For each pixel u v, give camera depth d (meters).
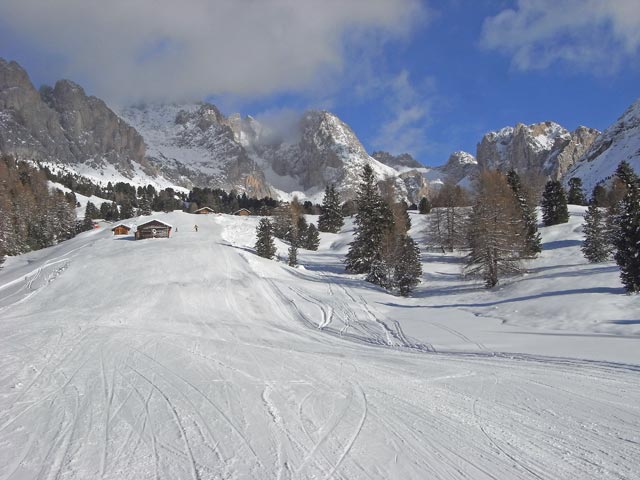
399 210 72.06
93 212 121.06
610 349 13.30
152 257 44.12
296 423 7.48
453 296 33.50
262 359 12.62
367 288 36.56
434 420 7.70
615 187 54.03
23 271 44.91
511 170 50.09
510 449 6.55
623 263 26.16
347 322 23.33
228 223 87.50
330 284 37.22
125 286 32.25
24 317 22.95
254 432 7.08
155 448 6.48
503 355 13.75
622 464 6.06
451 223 58.03
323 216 90.50
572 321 19.09
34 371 10.82
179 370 11.04
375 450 6.48
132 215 125.75
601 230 40.66
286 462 6.07
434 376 10.82
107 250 52.03
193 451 6.39
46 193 112.25
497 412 8.12
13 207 82.75
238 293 30.00
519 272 36.34
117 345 14.34
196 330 19.28
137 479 5.58
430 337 18.34
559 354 13.22
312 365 11.95
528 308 22.83
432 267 48.78
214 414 7.85
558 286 29.73
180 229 76.19
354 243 47.66
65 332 16.94
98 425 7.34
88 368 11.16
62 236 90.19
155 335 16.72
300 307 27.31
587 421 7.62
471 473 5.83
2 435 6.95
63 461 6.07
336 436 6.96
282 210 90.06
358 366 11.94
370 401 8.73
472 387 9.80
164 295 28.59
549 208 58.62
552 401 8.72
